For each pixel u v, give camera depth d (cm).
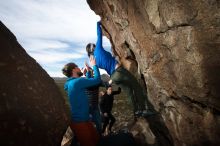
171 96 480
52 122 357
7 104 300
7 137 286
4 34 362
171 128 513
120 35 651
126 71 618
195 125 425
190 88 399
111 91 783
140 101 605
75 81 510
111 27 693
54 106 378
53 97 388
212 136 391
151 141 540
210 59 343
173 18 386
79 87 505
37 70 393
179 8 366
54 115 367
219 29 318
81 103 500
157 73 499
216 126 377
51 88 400
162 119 548
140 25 503
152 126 583
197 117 416
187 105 437
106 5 632
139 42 540
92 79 527
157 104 559
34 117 328
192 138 442
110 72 654
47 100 367
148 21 463
